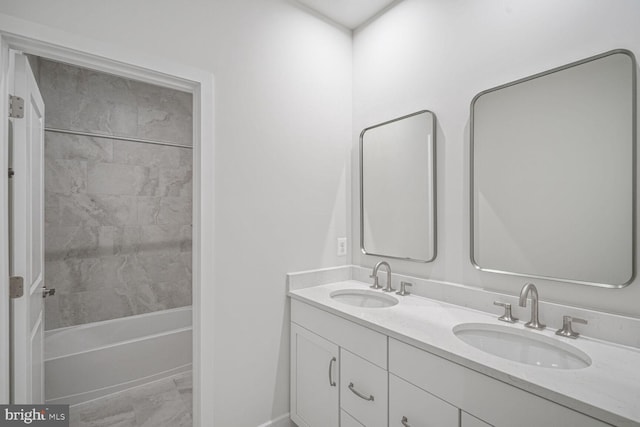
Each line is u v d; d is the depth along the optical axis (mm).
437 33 1709
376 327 1344
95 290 2625
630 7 1104
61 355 2121
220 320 1657
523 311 1350
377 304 1854
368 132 2109
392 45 1958
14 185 1250
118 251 2732
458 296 1582
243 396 1740
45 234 2420
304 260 1991
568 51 1245
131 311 2791
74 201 2533
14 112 1238
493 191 1467
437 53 1708
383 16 2021
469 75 1566
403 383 1242
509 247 1416
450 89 1646
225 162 1671
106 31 1330
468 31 1571
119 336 2643
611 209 1145
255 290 1784
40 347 1661
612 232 1144
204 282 1600
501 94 1438
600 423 760
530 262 1352
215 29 1635
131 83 2812
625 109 1115
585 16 1202
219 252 1653
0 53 1133
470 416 1020
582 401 784
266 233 1826
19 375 1266
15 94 1264
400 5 1911
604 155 1159
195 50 1568
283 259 1898
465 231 1587
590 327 1167
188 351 2588
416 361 1190
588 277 1196
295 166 1950
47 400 2031
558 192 1271
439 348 1100
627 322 1092
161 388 2338
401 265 1909
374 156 2070
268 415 1839
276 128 1865
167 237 2982
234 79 1701
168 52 1488
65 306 2498
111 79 2711
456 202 1624
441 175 1691
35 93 1499
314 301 1696
